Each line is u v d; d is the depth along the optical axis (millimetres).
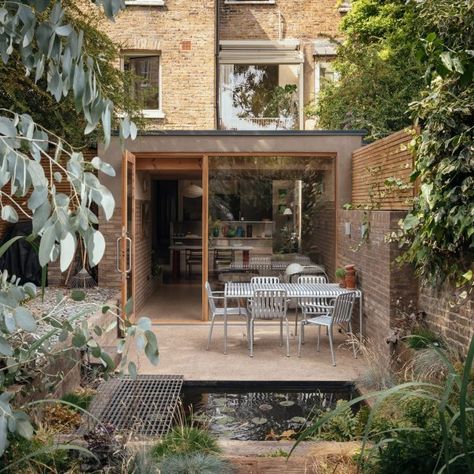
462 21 4973
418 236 5809
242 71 14836
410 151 6324
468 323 5254
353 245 8672
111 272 9969
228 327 9461
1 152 1855
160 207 12734
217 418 5418
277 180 9938
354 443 3982
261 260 9992
